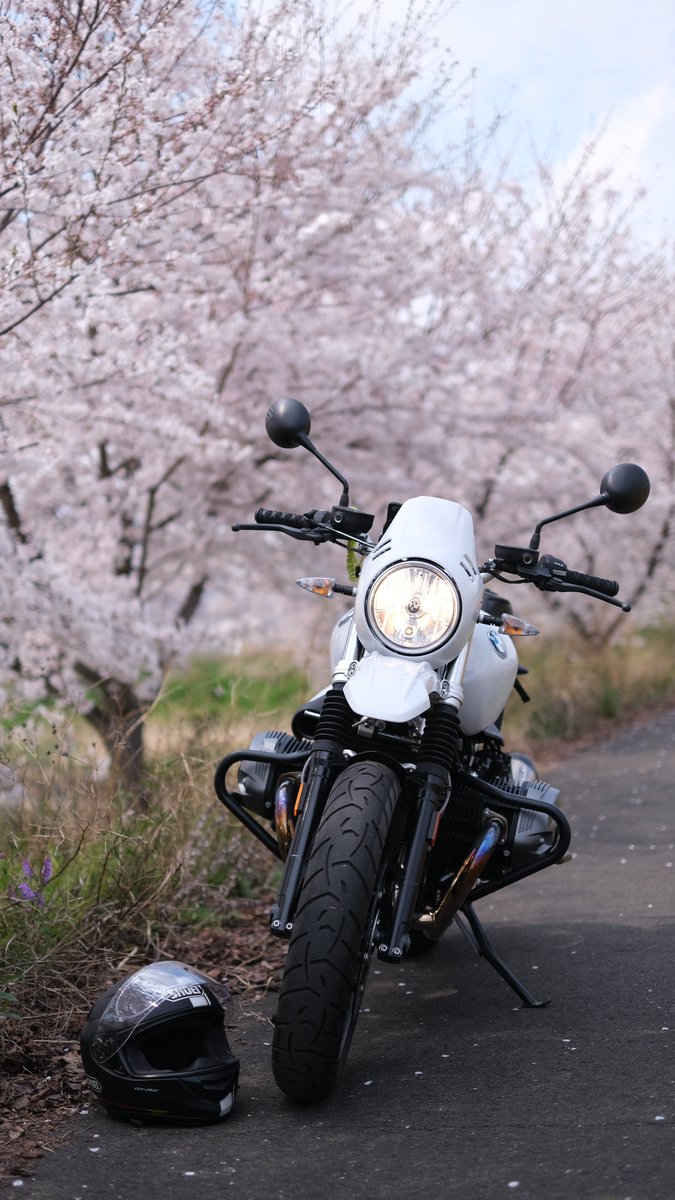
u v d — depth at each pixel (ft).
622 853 23.63
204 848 18.49
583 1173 9.16
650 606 67.87
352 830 10.95
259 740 13.70
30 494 29.48
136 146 19.51
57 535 30.99
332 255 31.91
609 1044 12.35
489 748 14.49
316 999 10.62
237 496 33.14
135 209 19.34
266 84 22.76
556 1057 12.05
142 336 26.91
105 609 28.25
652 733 45.27
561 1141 9.84
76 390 25.36
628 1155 9.41
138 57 20.42
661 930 17.11
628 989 14.34
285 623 47.29
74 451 28.35
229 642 34.40
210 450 28.30
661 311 57.41
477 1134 10.14
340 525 13.19
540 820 13.19
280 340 30.58
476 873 12.39
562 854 13.03
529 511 49.62
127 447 29.45
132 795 19.26
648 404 56.39
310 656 35.83
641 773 35.47
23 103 18.28
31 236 21.68
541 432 44.60
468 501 44.98
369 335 35.17
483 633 13.89
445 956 16.58
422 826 11.55
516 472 47.75
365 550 13.09
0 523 27.25
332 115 29.89
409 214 37.04
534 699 44.52
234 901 18.38
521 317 43.78
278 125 23.84
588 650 58.23
